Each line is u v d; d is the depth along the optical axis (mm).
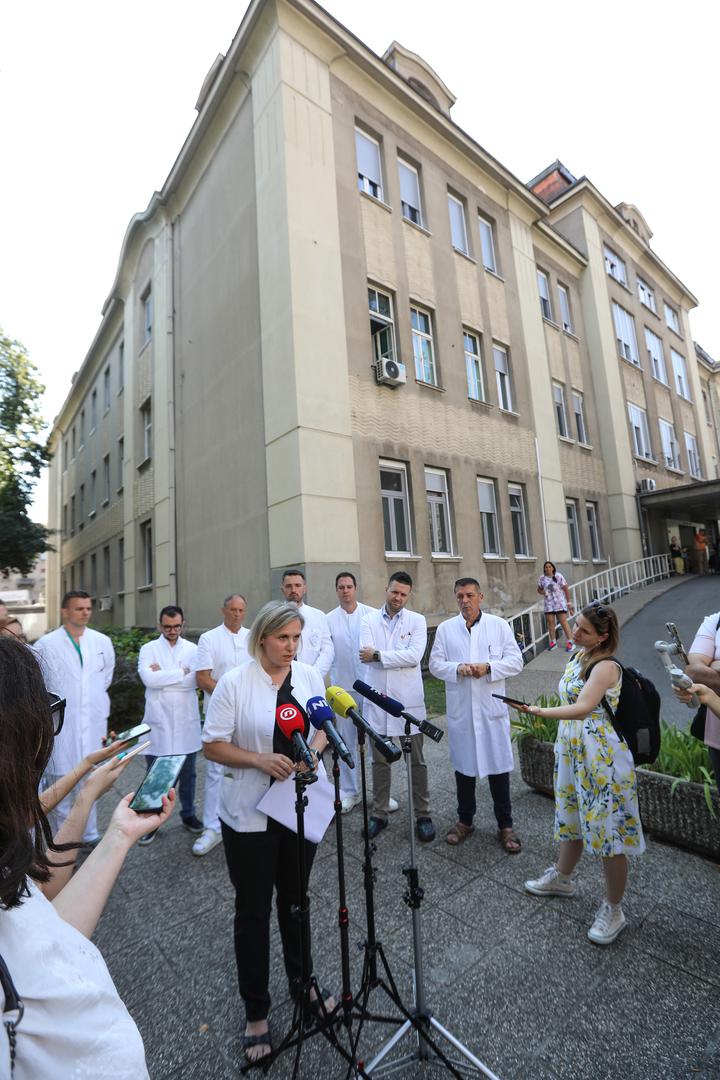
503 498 13445
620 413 19391
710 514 24422
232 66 11055
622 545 18375
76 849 1264
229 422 11312
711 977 2617
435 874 3695
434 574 11164
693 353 26375
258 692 2537
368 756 5922
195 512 12656
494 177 14875
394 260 11516
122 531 17766
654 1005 2463
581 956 2811
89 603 4695
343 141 10867
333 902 3438
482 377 13773
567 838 3232
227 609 4746
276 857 2480
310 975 2186
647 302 23438
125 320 18062
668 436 22875
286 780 2441
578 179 19500
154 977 2832
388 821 4562
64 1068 854
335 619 5629
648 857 3748
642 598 15086
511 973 2717
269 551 9812
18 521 19781
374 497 10195
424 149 12977
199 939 3145
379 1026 2449
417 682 4473
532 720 5176
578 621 3139
